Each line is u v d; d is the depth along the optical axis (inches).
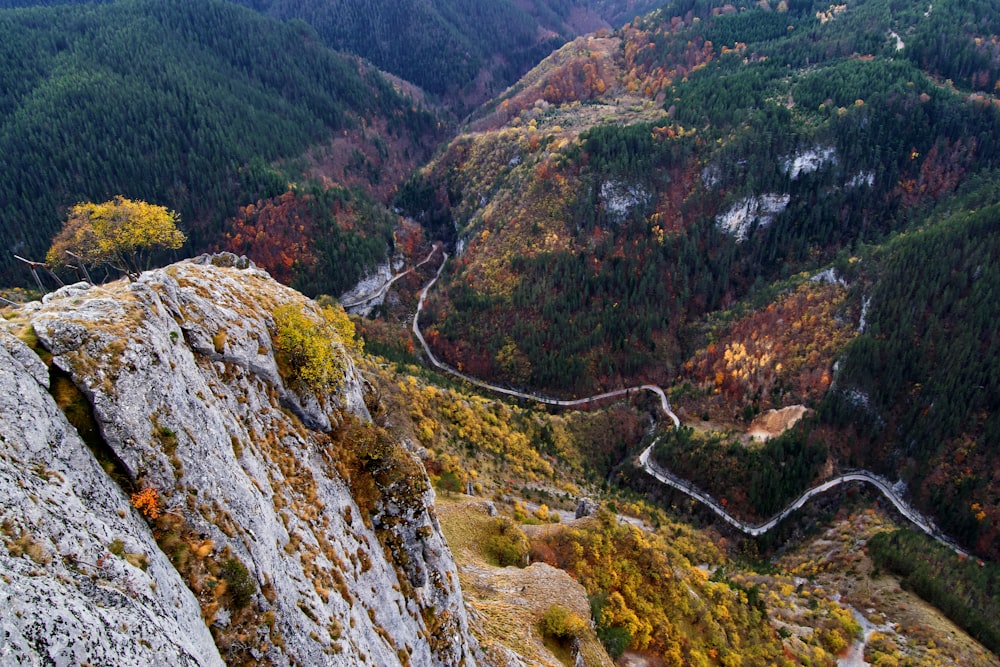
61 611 497.4
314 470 1096.2
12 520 518.0
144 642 557.3
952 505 5211.6
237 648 729.0
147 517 697.6
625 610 2287.2
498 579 2031.3
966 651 3555.6
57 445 620.1
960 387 5393.7
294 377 1176.2
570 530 2554.1
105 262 2244.1
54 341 691.4
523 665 1556.3
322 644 857.5
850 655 3503.9
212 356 965.2
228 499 798.5
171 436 747.4
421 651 1190.9
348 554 1059.9
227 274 1270.9
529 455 4424.2
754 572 4601.4
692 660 2321.6
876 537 4739.2
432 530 1304.1
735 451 5659.5
